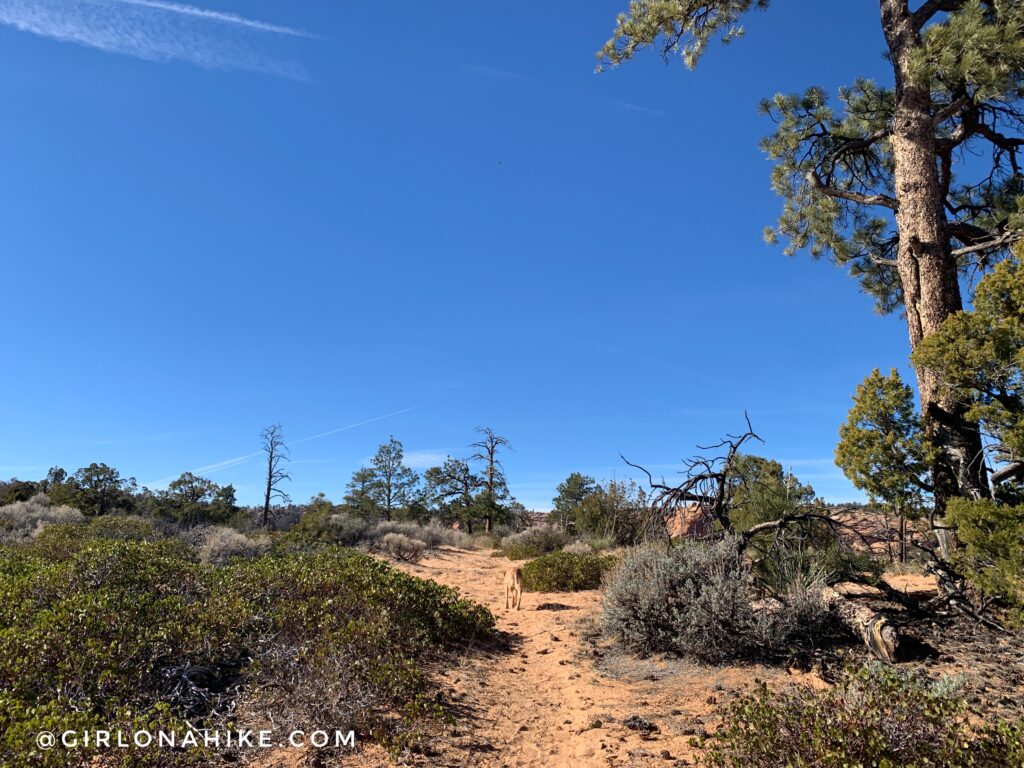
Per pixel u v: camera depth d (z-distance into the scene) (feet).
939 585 26.76
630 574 27.66
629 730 16.78
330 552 40.86
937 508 26.13
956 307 30.48
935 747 10.66
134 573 24.84
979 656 20.77
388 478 137.80
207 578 26.71
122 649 16.69
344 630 20.52
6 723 12.08
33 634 15.92
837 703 11.88
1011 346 19.47
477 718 18.11
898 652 20.93
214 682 18.61
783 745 11.07
